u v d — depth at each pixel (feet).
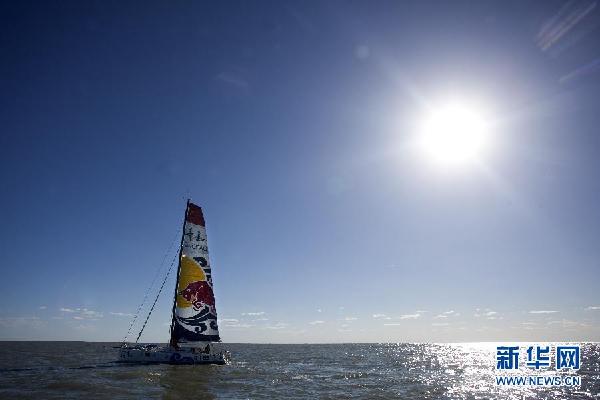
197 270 180.96
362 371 233.76
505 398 143.64
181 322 175.22
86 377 144.25
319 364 284.82
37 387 122.42
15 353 330.34
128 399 107.04
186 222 180.24
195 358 177.37
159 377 147.02
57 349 442.91
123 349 176.14
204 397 115.44
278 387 143.95
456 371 252.21
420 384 173.88
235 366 218.79
